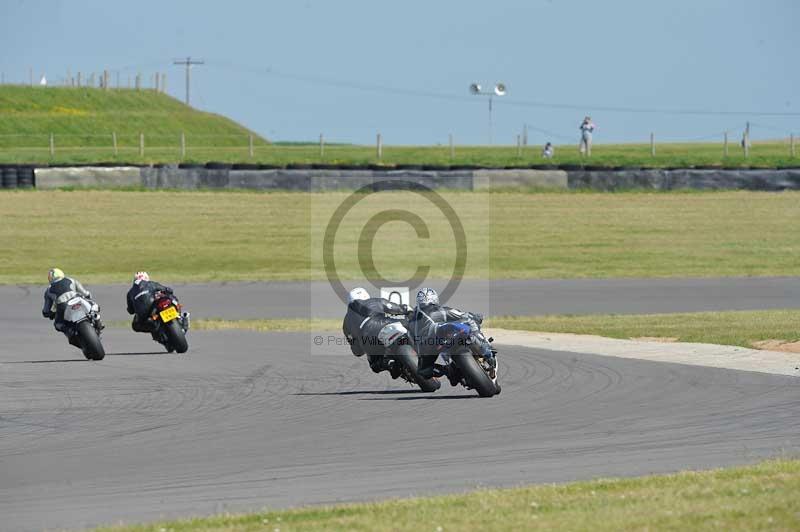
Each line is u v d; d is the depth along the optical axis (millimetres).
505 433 42406
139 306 70500
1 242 152250
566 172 193250
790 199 185625
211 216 172250
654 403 48812
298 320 92250
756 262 139500
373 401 50812
